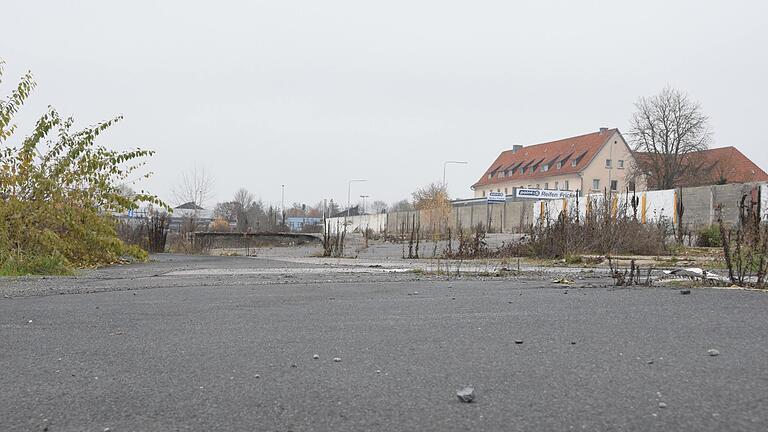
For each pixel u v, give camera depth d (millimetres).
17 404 3295
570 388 3416
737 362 3914
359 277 11773
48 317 6273
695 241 22922
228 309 6852
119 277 12016
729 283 8820
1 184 14711
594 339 4781
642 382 3494
